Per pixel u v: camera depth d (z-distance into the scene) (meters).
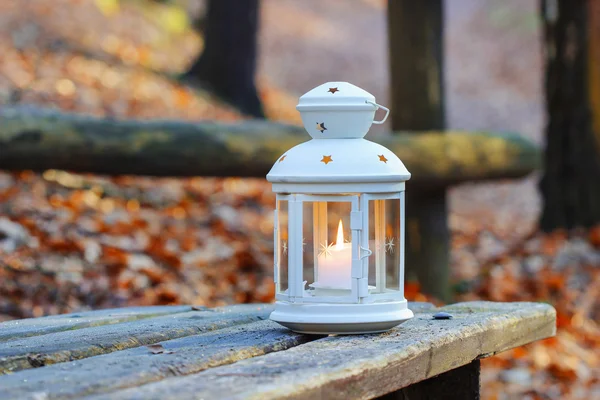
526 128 15.52
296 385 1.54
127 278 5.05
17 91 8.95
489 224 9.82
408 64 6.11
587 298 6.46
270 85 15.05
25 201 6.14
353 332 2.06
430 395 2.50
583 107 8.12
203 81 12.24
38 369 1.65
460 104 16.55
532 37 19.16
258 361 1.74
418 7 6.05
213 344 1.96
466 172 5.96
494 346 2.32
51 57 10.59
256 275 5.91
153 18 14.59
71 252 5.25
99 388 1.52
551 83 8.30
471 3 21.48
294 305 2.06
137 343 2.03
